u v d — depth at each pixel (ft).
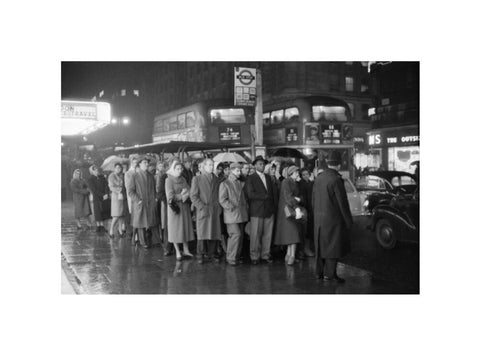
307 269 25.95
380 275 24.59
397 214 30.53
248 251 30.07
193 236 28.73
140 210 31.58
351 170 58.03
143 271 25.45
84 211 41.22
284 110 60.34
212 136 57.52
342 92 135.13
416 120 104.01
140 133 173.17
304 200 29.25
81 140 69.87
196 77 167.63
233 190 26.48
